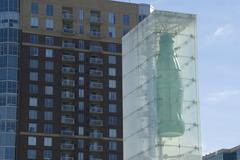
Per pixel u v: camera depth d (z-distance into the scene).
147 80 86.25
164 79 84.38
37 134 180.50
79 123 184.88
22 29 188.12
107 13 196.88
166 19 87.56
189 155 82.88
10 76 182.88
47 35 189.62
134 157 87.06
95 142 185.00
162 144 82.31
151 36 86.75
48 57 187.88
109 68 192.12
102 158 184.25
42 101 183.62
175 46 86.88
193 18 88.75
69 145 182.12
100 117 187.25
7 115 180.12
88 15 195.00
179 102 83.88
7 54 184.88
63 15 192.62
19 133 179.62
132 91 90.19
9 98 181.38
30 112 181.88
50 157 180.00
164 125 82.50
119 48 194.50
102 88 189.50
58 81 186.38
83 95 187.62
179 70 85.44
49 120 182.50
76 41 191.75
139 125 86.69
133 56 91.25
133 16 198.12
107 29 195.25
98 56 192.38
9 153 177.38
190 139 83.56
